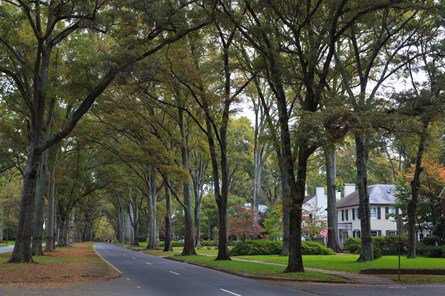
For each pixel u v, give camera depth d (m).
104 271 23.14
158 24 23.77
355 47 28.72
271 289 16.70
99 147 43.47
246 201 88.94
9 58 27.47
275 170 68.06
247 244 42.31
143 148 37.75
